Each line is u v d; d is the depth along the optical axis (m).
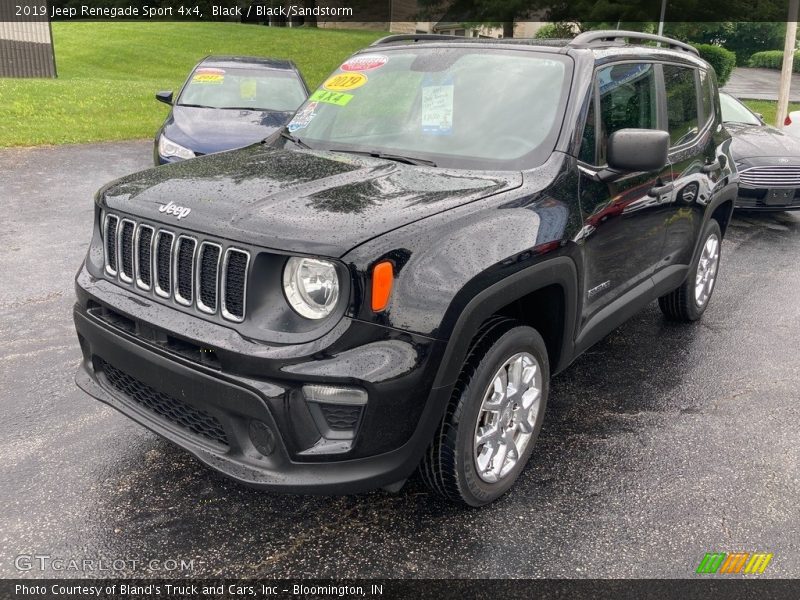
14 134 11.65
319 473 2.52
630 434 3.76
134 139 12.48
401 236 2.53
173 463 3.31
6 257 6.10
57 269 5.88
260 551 2.77
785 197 8.26
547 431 3.77
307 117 4.02
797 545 2.92
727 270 6.87
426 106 3.65
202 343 2.53
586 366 4.61
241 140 7.34
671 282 4.56
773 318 5.60
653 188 3.91
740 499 3.21
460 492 2.89
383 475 2.56
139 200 2.89
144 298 2.81
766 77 35.16
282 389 2.43
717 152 4.99
